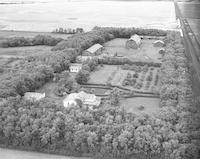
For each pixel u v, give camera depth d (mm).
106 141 145625
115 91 193125
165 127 150625
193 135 145250
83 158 146875
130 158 143500
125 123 155250
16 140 155625
